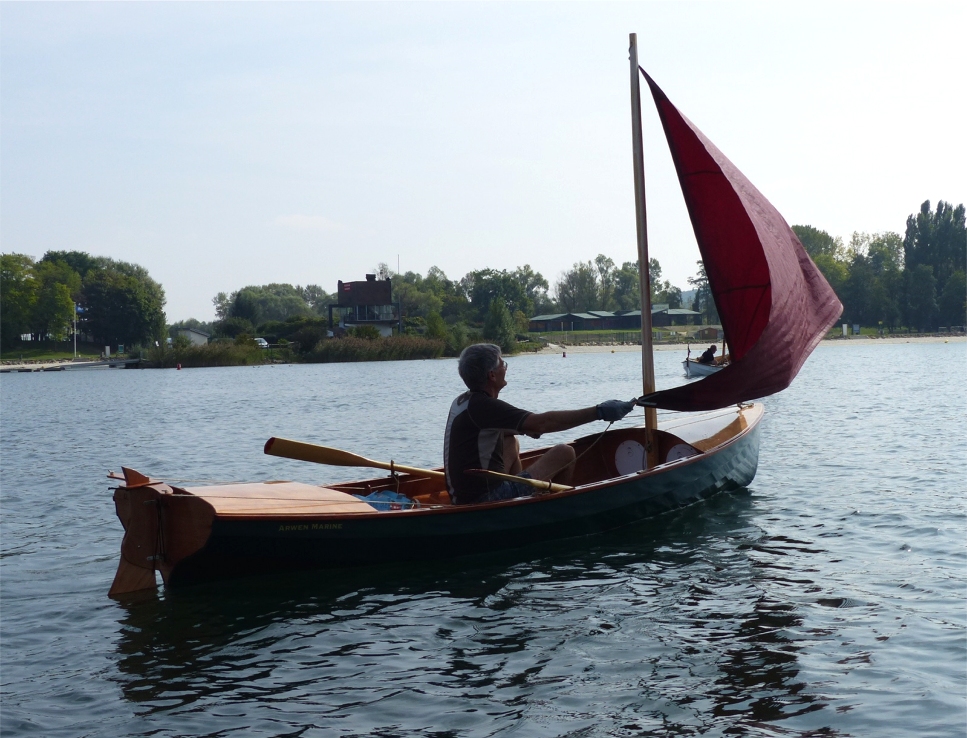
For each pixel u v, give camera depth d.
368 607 6.28
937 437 14.87
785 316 8.81
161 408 29.19
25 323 103.75
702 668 5.04
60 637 5.86
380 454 15.12
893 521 8.57
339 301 98.50
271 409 26.84
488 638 5.64
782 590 6.47
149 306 107.62
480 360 7.24
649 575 6.95
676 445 9.38
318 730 4.39
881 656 5.13
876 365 45.12
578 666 5.13
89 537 9.04
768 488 10.47
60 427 22.95
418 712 4.57
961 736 4.14
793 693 4.67
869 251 136.25
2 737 4.38
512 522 7.53
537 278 164.62
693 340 105.44
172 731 4.42
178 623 6.04
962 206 110.56
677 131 8.80
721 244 8.94
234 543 6.49
